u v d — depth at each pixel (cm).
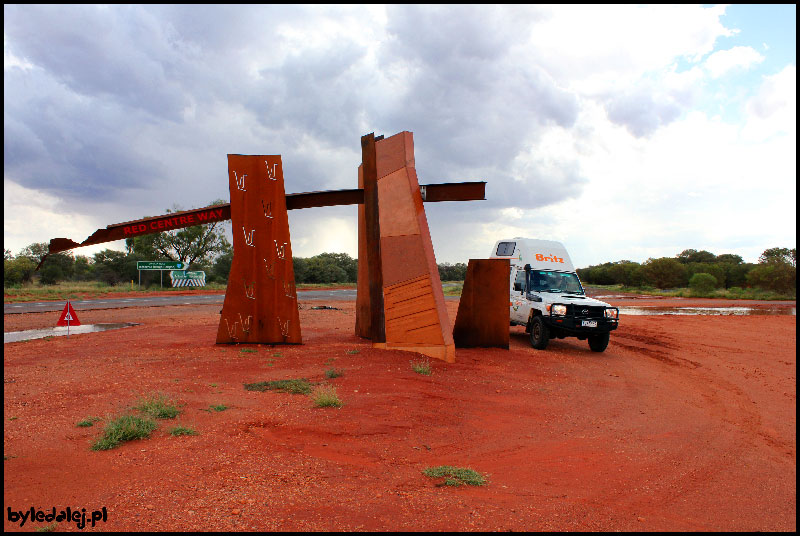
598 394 943
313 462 502
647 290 6238
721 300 4591
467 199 1258
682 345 1717
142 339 1338
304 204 1309
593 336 1451
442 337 1119
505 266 1353
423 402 759
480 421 702
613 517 421
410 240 1181
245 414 652
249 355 1096
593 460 573
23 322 1805
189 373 898
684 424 766
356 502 412
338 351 1152
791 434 736
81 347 1182
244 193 1245
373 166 1247
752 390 1044
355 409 693
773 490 512
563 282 1589
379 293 1213
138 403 679
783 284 5153
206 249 5391
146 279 4800
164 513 376
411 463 521
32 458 484
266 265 1251
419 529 371
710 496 487
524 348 1444
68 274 5397
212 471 465
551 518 409
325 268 7962
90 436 552
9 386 779
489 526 384
